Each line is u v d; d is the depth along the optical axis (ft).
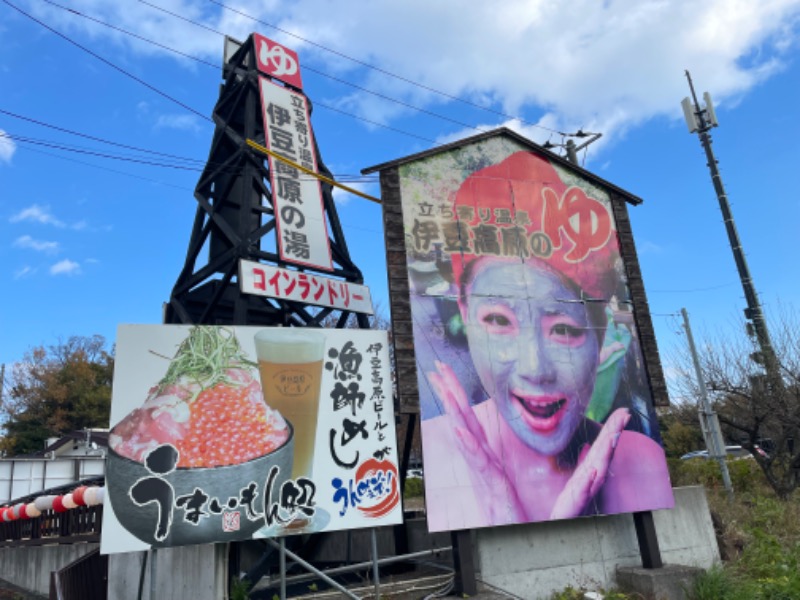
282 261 40.86
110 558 36.14
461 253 33.01
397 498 27.43
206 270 42.06
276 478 25.64
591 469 32.19
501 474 29.99
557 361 33.32
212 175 45.19
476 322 32.07
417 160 33.68
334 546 42.34
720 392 65.26
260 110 47.83
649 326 36.78
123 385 24.39
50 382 160.66
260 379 26.66
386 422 28.27
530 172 36.52
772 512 44.86
